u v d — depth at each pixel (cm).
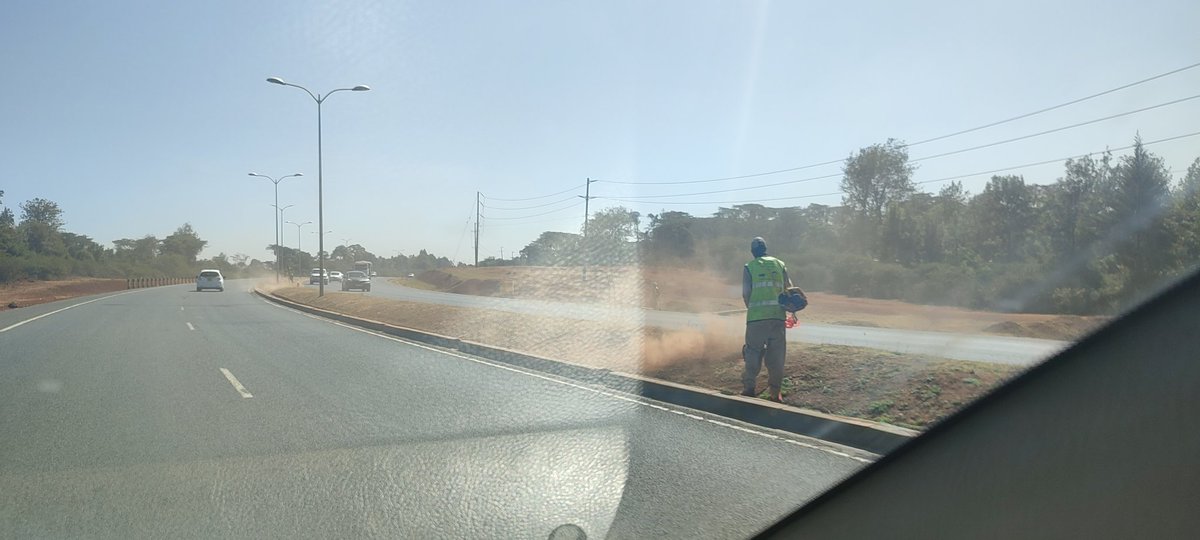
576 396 1088
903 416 838
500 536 544
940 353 1422
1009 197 4225
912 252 4928
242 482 671
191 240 14600
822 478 661
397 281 9706
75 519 578
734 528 547
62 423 909
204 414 963
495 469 709
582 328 1758
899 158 5631
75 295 5006
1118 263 2758
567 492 639
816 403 948
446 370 1367
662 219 5856
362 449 783
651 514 580
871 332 2330
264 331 2183
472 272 7519
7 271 5981
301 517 584
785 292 989
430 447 790
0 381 1227
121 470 707
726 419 923
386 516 586
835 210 6112
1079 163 3334
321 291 3816
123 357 1545
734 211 6334
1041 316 2889
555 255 6119
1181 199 2686
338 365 1435
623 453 755
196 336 2009
